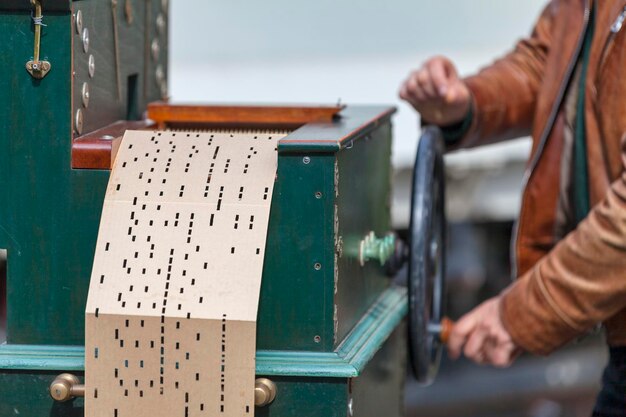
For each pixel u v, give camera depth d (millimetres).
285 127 4117
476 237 8516
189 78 8250
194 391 3254
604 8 4035
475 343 4180
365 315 3943
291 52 8352
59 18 3363
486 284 8539
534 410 8531
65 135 3391
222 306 3223
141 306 3238
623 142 3688
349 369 3291
